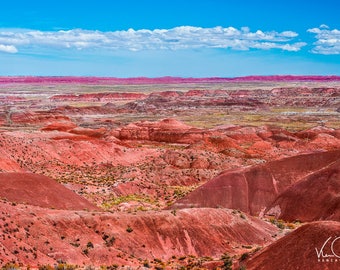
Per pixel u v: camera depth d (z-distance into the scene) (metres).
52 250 41.69
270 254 36.50
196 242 49.16
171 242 48.44
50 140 104.88
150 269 41.75
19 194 57.06
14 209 44.84
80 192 77.81
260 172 76.19
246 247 50.44
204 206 71.81
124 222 48.56
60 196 60.62
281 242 36.84
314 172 71.12
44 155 97.69
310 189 68.06
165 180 93.12
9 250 39.16
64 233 44.69
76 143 106.25
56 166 94.81
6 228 41.47
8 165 83.56
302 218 65.69
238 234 52.12
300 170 76.44
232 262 39.75
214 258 46.38
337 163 69.75
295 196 68.62
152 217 50.03
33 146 98.25
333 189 66.31
